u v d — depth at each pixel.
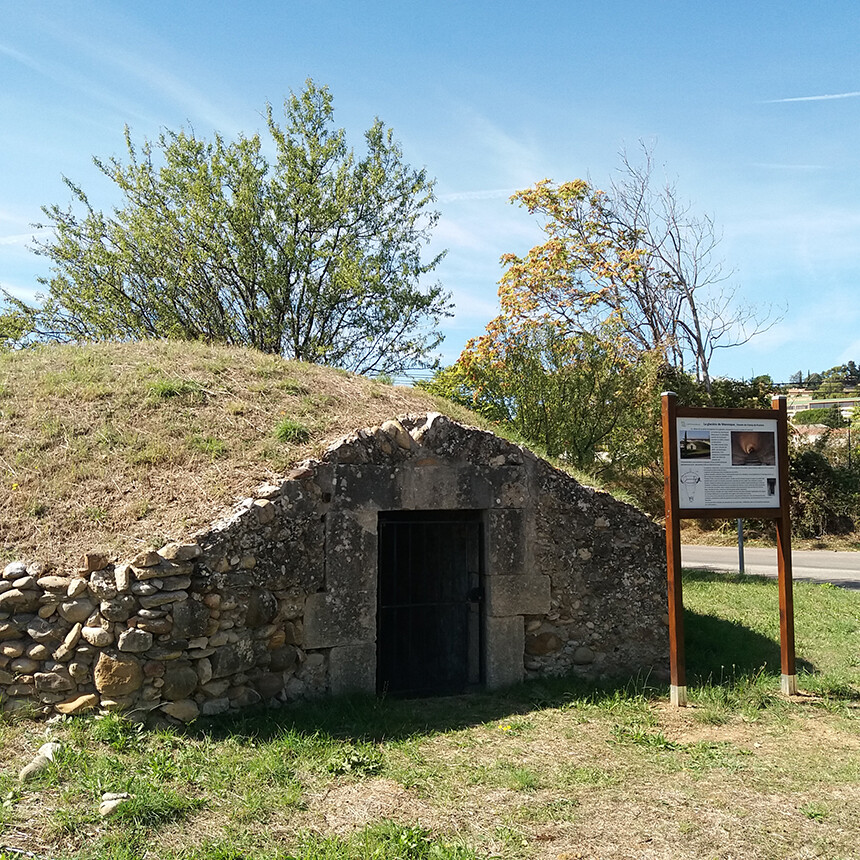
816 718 6.12
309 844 3.86
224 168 18.22
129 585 5.38
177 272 18.33
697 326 25.03
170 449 6.82
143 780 4.48
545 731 5.73
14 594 5.32
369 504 6.46
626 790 4.68
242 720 5.48
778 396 6.86
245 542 5.86
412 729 5.68
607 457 13.41
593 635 7.25
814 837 4.10
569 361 13.15
